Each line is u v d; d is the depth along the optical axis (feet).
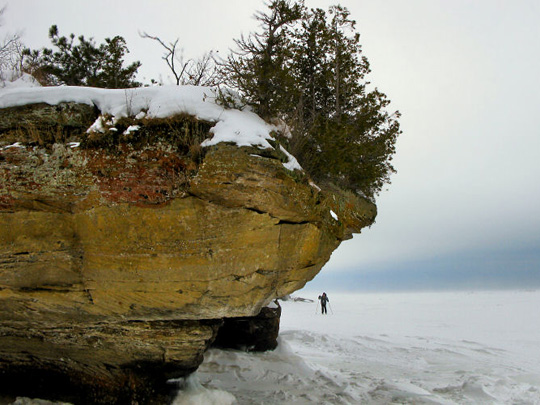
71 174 16.85
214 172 16.46
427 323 73.72
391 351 43.91
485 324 72.18
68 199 16.66
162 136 17.57
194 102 18.83
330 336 50.93
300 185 18.56
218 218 16.81
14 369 19.22
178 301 17.04
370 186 31.22
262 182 16.75
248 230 17.16
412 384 28.55
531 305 120.88
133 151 17.22
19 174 16.51
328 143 24.07
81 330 18.02
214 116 18.60
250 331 34.76
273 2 24.35
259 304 18.93
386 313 96.89
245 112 21.18
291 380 27.84
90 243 16.79
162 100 18.57
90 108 18.33
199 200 16.78
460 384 29.09
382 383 28.27
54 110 17.83
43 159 16.84
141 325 18.15
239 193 16.65
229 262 17.01
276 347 35.91
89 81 38.96
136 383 19.34
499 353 43.06
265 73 22.91
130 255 16.74
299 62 29.35
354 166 27.76
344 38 29.89
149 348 18.65
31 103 17.80
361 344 47.37
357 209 29.86
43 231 16.49
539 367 36.04
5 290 16.25
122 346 18.49
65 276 16.72
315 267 22.66
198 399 20.68
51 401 18.95
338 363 36.94
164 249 16.72
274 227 17.81
